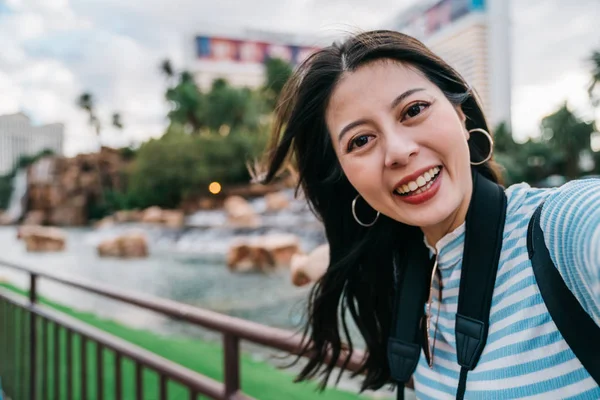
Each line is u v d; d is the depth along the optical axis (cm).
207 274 1445
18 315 332
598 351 62
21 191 6606
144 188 4153
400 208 82
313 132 100
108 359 409
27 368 314
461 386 77
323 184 111
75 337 472
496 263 75
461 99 86
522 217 75
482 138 99
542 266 67
